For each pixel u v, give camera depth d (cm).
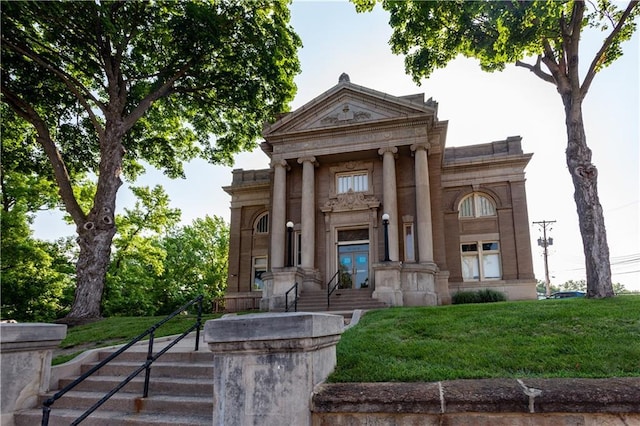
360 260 2239
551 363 542
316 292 1997
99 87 2155
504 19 1239
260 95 2233
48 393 662
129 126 1877
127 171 2498
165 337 1023
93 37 1755
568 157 1321
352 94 2294
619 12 1436
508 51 1331
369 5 1558
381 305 1739
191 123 2428
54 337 688
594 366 523
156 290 4059
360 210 2241
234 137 2477
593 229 1199
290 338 411
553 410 388
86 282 1634
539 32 1243
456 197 2589
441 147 2438
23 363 639
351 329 869
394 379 500
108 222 1720
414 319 911
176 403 579
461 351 613
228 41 1994
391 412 410
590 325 721
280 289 1917
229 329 426
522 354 583
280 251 2198
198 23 1792
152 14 1772
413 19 1522
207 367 682
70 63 1817
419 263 1980
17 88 1867
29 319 2612
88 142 2258
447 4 1416
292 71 2233
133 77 2016
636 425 376
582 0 1270
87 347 1039
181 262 4338
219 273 4606
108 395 497
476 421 401
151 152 2434
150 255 3291
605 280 1138
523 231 2434
